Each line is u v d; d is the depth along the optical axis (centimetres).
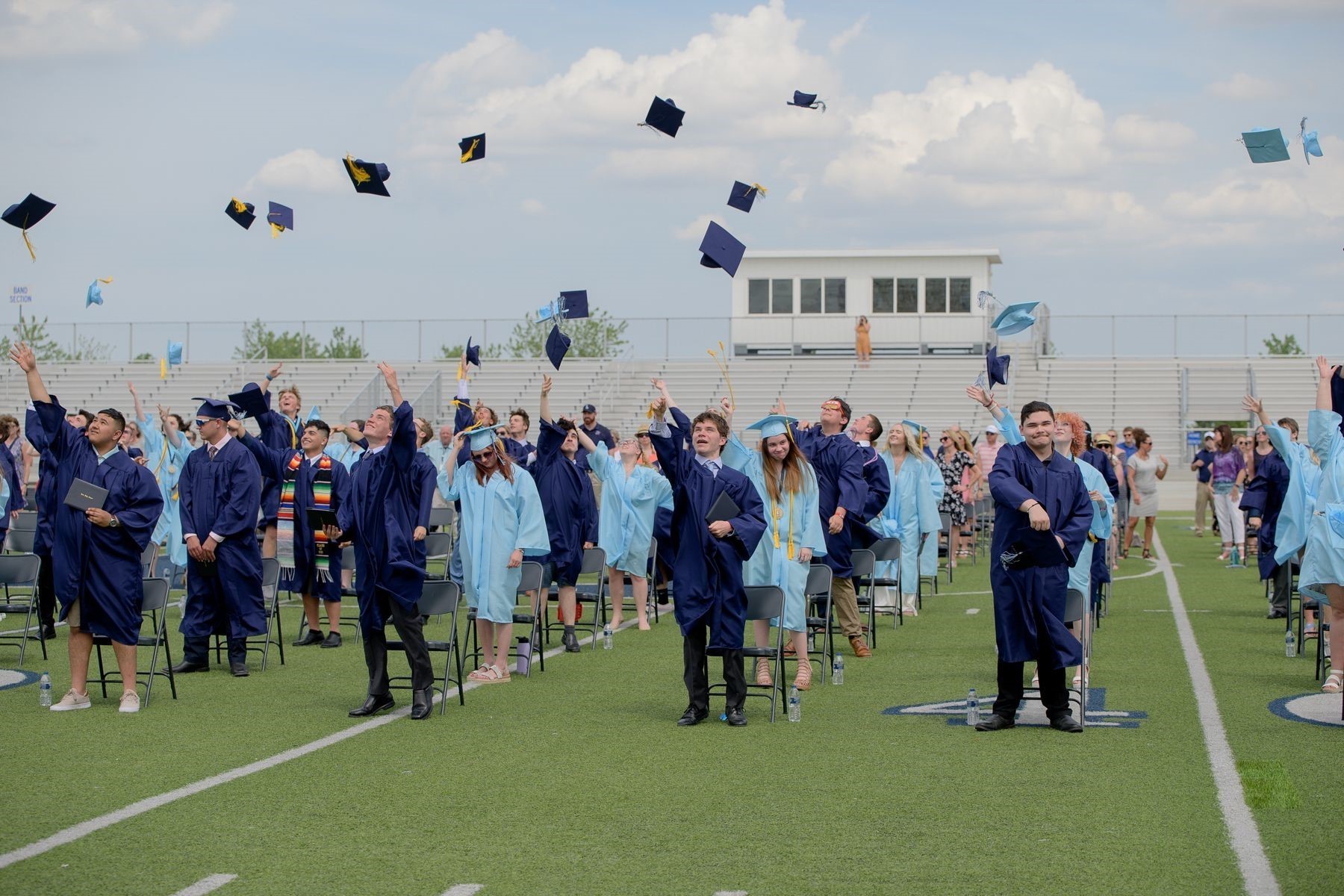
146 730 802
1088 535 808
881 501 1133
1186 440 3347
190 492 1020
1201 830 575
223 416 1019
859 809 614
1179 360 3466
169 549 1478
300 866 536
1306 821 588
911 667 1049
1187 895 492
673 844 563
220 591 1020
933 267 3744
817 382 3434
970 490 2078
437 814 612
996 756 721
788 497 930
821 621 991
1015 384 3438
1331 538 879
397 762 716
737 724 812
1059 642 771
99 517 836
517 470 987
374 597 843
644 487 1277
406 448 838
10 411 3438
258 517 1028
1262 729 784
